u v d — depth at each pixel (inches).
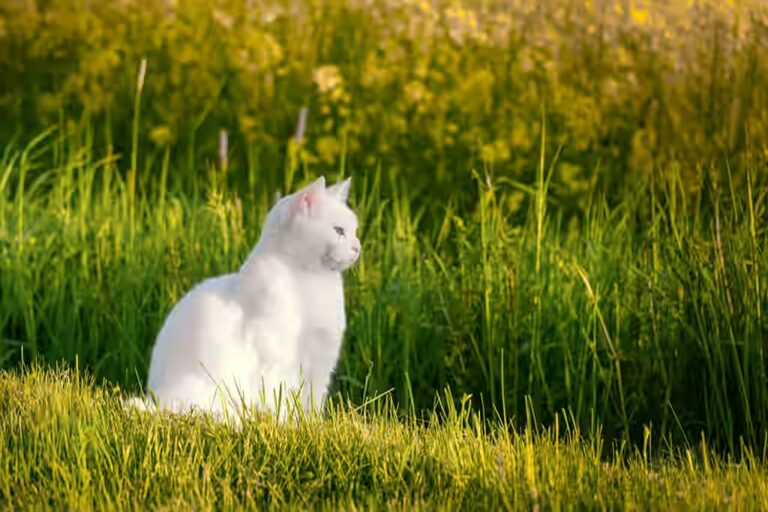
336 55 522.6
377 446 254.1
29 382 291.3
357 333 367.2
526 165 449.4
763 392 306.0
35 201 416.2
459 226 379.9
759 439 307.4
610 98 485.1
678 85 480.7
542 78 493.4
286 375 291.9
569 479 247.3
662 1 544.1
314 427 262.1
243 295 286.2
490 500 234.5
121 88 497.7
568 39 532.7
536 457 256.1
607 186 446.3
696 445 319.0
